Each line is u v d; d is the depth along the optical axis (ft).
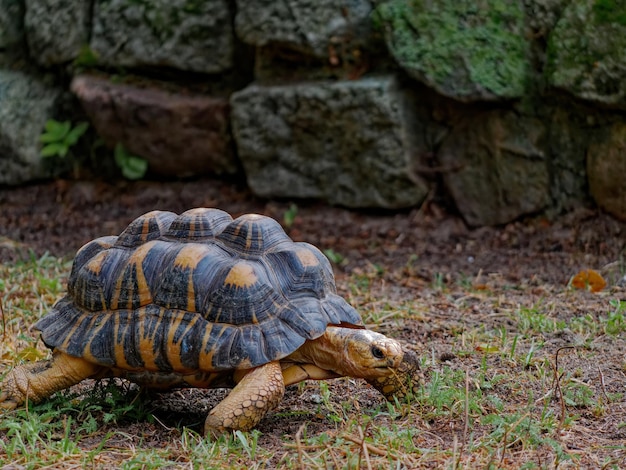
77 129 29.60
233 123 27.50
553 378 14.97
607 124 24.00
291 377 13.03
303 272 13.20
